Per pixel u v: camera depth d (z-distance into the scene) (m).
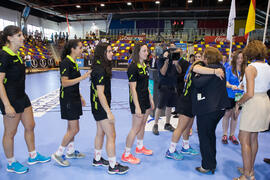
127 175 2.24
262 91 1.94
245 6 17.53
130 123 4.01
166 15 21.30
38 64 17.61
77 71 2.29
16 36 1.98
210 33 19.92
